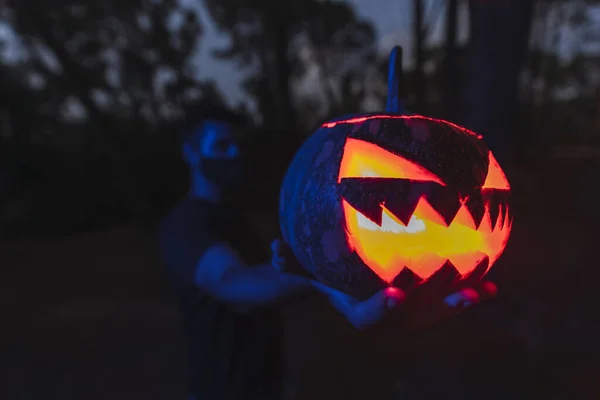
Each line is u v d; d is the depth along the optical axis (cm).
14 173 1457
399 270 90
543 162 2158
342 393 377
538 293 540
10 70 1375
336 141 104
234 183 171
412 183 91
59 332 571
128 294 732
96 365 473
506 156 411
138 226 1253
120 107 1470
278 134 1430
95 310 655
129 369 461
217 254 145
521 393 352
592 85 3123
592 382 350
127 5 1235
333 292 105
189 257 148
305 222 102
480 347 419
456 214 90
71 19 1167
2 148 1459
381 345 456
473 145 102
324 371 420
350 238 93
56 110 1509
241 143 171
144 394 413
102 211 1441
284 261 108
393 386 386
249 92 1523
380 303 84
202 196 172
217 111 170
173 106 1492
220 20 1559
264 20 1496
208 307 161
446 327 459
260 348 168
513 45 398
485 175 97
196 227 155
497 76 401
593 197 1158
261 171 1327
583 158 2306
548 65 2642
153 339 534
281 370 183
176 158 1447
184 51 1430
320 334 509
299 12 1502
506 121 409
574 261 690
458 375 378
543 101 2705
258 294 122
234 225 165
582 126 3478
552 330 438
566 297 534
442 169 93
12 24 1065
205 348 164
